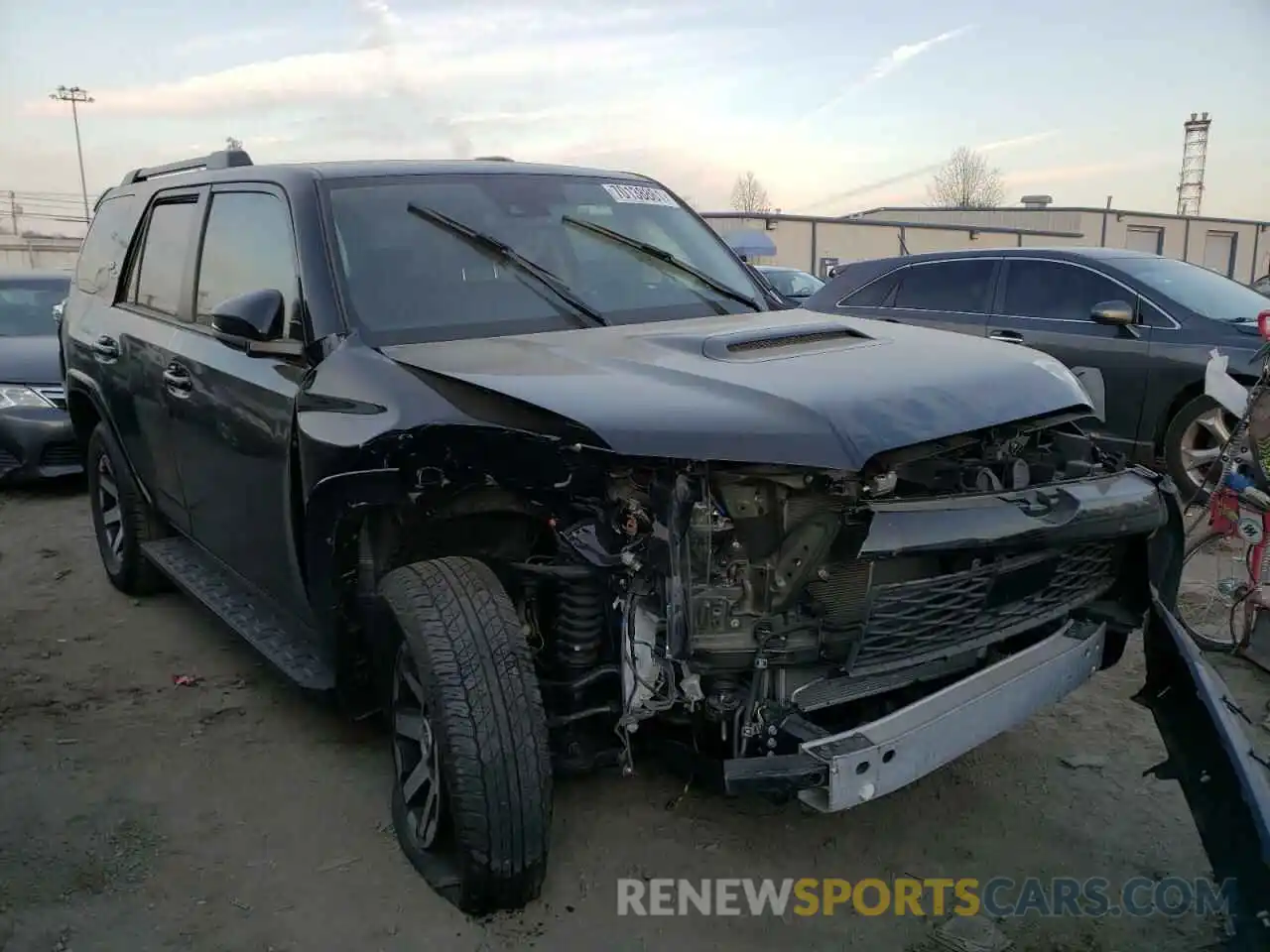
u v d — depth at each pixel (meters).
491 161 4.21
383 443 2.82
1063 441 3.30
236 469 3.72
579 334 3.39
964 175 63.50
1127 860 3.10
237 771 3.63
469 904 2.77
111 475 5.38
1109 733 3.86
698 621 2.56
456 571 2.81
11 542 6.50
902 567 2.70
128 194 5.35
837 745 2.54
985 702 2.78
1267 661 4.31
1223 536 4.59
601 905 2.88
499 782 2.60
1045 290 7.80
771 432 2.49
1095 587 3.17
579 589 2.84
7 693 4.27
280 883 3.00
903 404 2.65
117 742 3.85
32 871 3.05
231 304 3.26
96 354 5.03
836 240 41.25
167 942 2.75
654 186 4.54
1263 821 2.49
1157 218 47.31
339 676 3.30
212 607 4.11
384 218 3.64
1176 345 6.95
